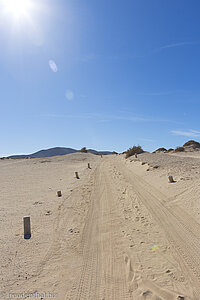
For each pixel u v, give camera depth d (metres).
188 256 4.82
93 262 5.07
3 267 5.11
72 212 9.36
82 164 34.53
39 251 5.88
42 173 24.55
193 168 13.95
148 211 8.25
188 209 7.53
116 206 9.55
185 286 3.86
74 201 11.22
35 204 11.13
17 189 15.47
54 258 5.44
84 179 18.72
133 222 7.39
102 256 5.31
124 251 5.44
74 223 7.96
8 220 8.68
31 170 27.38
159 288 3.87
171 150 45.16
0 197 12.98
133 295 3.77
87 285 4.21
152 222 7.13
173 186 10.70
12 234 7.19
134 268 4.62
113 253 5.40
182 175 12.29
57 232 7.19
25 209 10.23
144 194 10.83
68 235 6.86
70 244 6.19
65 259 5.34
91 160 42.72
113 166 27.47
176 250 5.16
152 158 23.89
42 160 38.69
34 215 9.25
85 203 10.63
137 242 5.86
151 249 5.38
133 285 4.05
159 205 8.70
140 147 37.88
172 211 7.76
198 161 17.38
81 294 3.96
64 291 4.09
